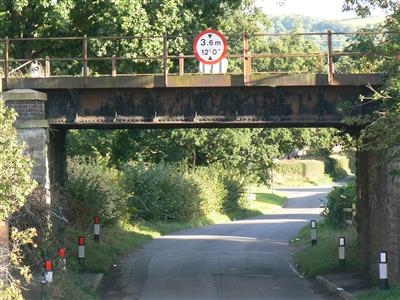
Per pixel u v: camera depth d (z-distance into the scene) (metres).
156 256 26.97
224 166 53.50
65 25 26.70
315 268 22.25
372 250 20.19
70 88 18.97
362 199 21.31
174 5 27.08
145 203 40.34
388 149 16.39
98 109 19.27
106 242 27.75
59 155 21.64
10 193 11.27
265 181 62.91
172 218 42.28
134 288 19.56
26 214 16.97
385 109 16.64
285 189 88.56
